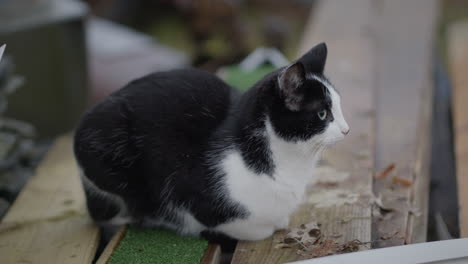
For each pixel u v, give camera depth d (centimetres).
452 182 301
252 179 213
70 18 415
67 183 280
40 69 417
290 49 608
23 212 257
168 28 640
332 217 238
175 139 218
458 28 466
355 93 337
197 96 221
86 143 225
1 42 398
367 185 258
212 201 219
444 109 381
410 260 189
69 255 227
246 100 214
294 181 218
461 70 389
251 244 229
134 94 225
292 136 208
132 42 579
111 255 224
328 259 190
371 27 426
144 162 223
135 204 235
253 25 636
